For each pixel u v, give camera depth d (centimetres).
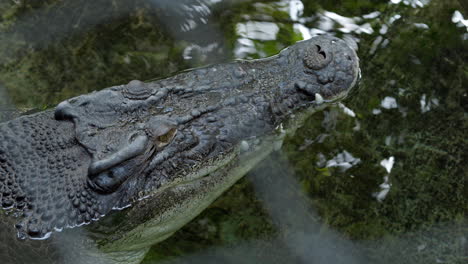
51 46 253
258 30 254
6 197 219
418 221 236
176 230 231
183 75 231
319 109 234
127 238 224
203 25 256
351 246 234
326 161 240
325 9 258
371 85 248
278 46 251
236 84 230
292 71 233
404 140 243
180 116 224
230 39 253
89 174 217
